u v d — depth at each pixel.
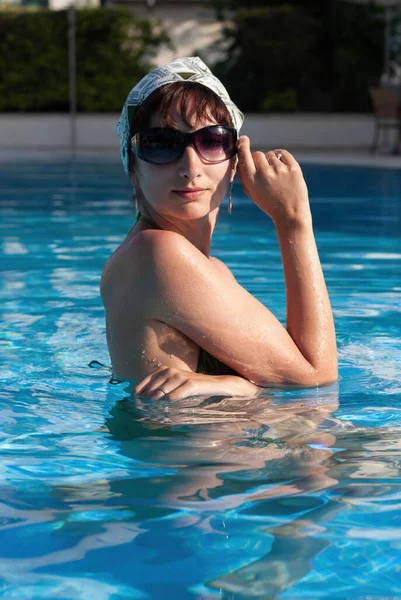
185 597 1.19
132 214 7.43
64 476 1.67
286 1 21.12
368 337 3.07
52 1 23.11
